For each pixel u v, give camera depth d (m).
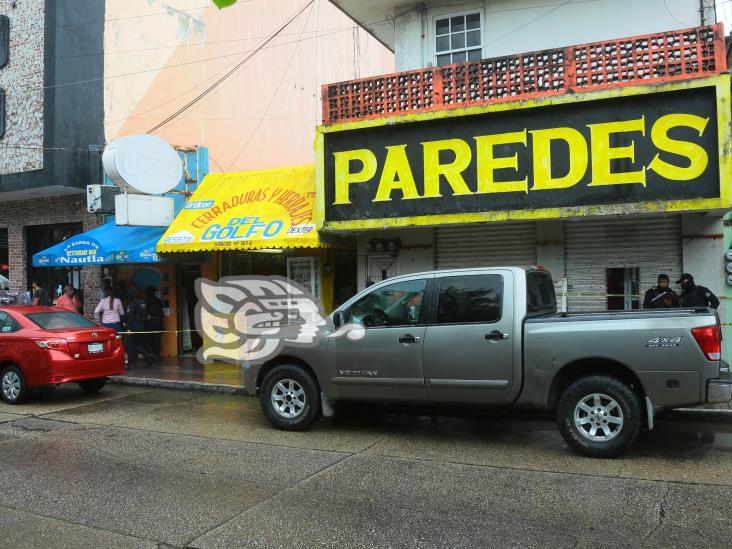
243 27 19.81
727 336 9.80
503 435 7.50
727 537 4.39
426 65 12.30
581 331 6.34
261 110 20.44
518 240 11.13
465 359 6.79
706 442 6.98
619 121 9.23
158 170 13.27
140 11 16.75
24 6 15.41
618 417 6.27
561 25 11.44
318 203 11.15
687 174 8.88
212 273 14.66
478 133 10.09
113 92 16.09
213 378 11.94
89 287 16.00
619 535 4.45
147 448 7.15
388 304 7.34
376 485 5.67
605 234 10.55
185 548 4.38
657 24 10.87
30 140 15.37
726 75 8.67
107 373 10.50
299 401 7.83
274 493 5.49
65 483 5.87
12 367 10.09
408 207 10.54
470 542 4.38
